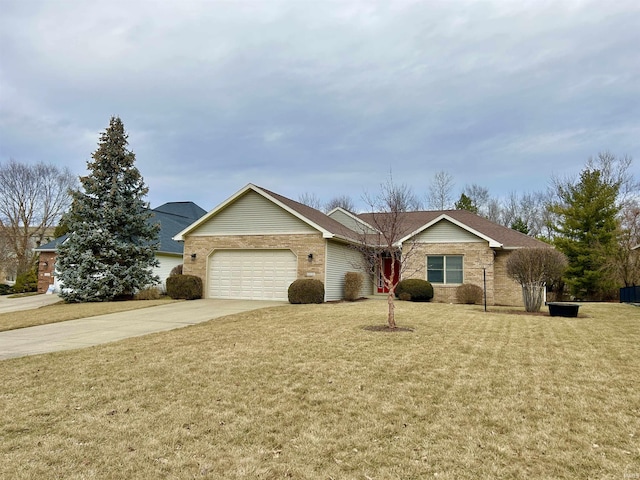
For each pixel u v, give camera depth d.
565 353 7.50
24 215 40.28
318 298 17.02
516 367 6.61
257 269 19.02
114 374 6.46
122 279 20.25
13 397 5.51
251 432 4.42
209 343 8.55
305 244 18.30
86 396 5.53
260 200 19.14
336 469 3.67
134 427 4.56
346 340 8.57
